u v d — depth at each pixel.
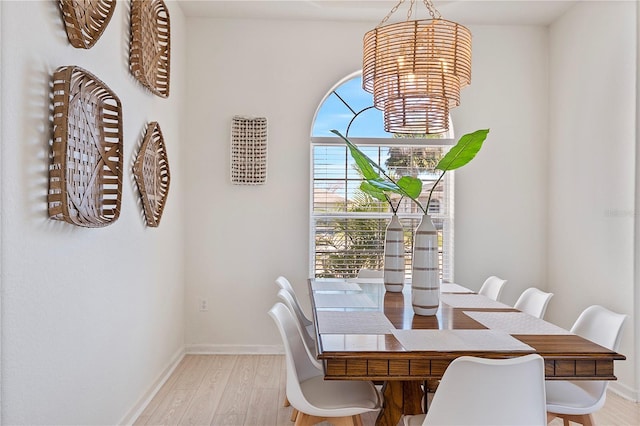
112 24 2.54
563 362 1.75
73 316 2.10
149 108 3.20
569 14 4.05
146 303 3.15
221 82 4.29
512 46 4.39
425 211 2.44
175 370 3.80
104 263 2.44
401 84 2.88
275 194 4.30
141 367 3.05
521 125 4.39
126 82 2.76
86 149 2.15
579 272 3.88
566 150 4.08
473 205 4.37
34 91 1.80
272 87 4.32
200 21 4.28
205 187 4.28
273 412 2.98
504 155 4.38
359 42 4.36
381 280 3.63
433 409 1.58
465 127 4.38
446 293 3.09
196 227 4.27
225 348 4.29
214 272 4.29
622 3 3.36
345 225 4.46
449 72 2.82
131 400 2.86
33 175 1.79
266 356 4.21
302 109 4.33
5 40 1.62
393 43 2.86
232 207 4.29
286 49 4.33
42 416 1.84
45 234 1.88
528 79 4.39
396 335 1.97
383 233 4.48
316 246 4.45
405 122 3.09
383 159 4.48
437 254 2.40
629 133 3.29
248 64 4.30
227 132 4.30
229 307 4.30
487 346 1.82
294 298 3.33
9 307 1.63
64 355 2.02
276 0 3.95
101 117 2.33
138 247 2.98
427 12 4.13
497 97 4.38
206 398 3.21
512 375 1.53
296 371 2.16
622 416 2.97
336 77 4.34
